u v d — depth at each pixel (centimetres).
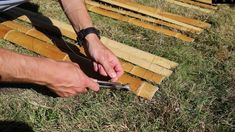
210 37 321
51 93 144
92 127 230
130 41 309
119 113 239
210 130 231
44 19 329
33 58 124
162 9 363
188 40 313
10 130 226
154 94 253
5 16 331
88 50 203
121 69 199
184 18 347
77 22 204
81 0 208
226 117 240
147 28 328
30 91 251
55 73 127
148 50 298
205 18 351
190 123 234
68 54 277
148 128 230
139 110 242
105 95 251
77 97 249
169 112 241
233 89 262
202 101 248
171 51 297
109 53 199
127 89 195
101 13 347
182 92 257
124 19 339
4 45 294
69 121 233
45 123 232
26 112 238
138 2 371
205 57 294
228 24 344
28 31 309
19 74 121
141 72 268
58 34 310
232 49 307
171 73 271
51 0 367
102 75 204
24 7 350
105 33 319
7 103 243
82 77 134
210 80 269
